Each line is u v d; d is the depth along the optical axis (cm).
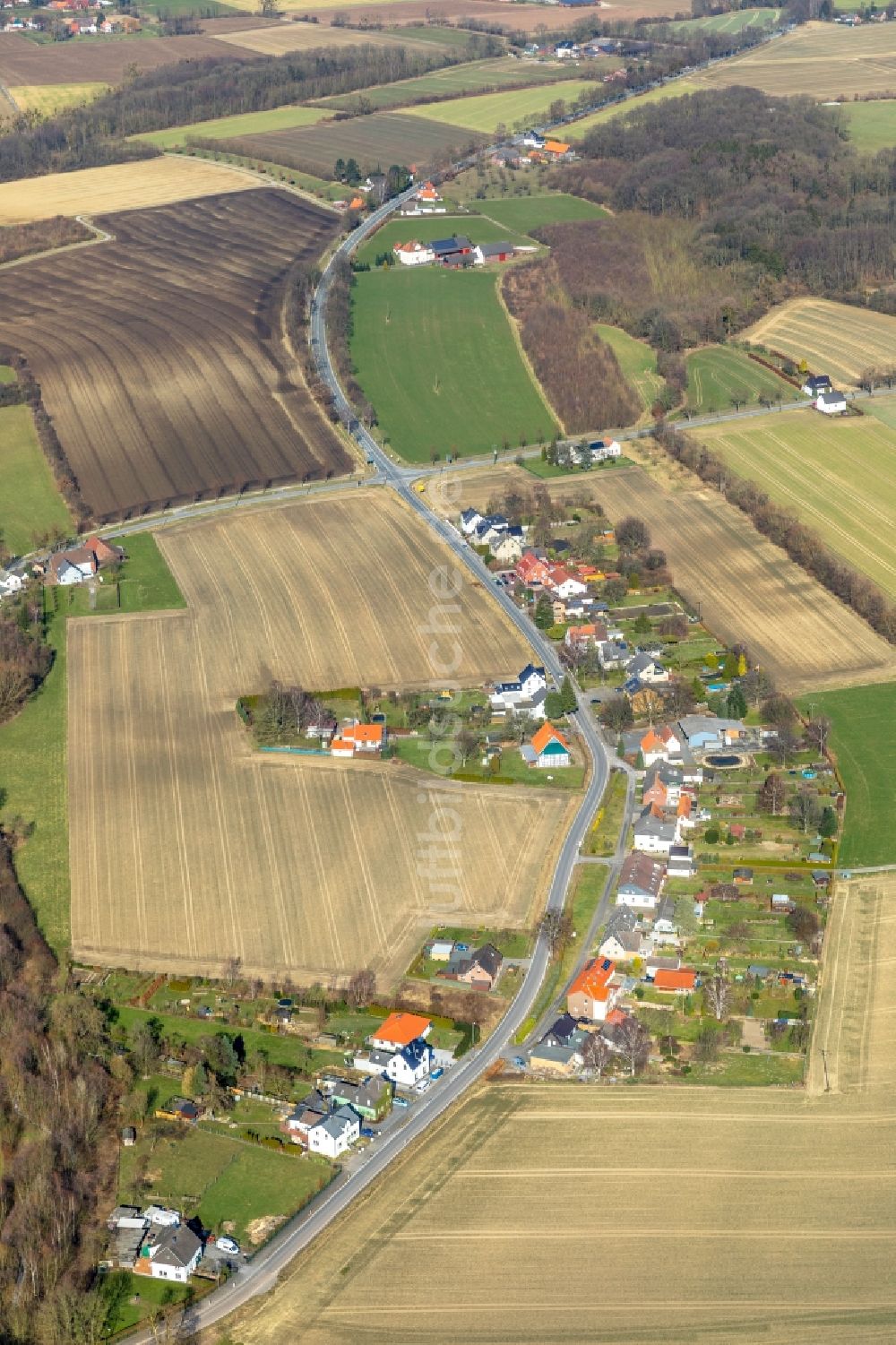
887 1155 19275
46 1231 18550
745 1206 18600
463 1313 17300
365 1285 17738
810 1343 16738
